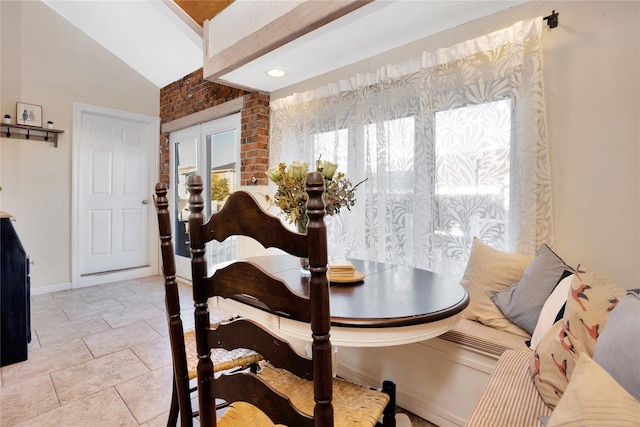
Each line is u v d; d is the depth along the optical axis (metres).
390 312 1.07
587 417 0.56
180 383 0.94
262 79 2.88
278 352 0.70
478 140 1.89
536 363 1.05
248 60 2.48
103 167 4.09
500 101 1.82
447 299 1.22
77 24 3.74
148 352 2.27
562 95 1.66
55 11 3.61
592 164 1.59
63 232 3.73
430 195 2.05
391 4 1.79
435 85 2.03
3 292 2.06
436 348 1.59
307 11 1.99
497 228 1.83
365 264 1.89
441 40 2.08
